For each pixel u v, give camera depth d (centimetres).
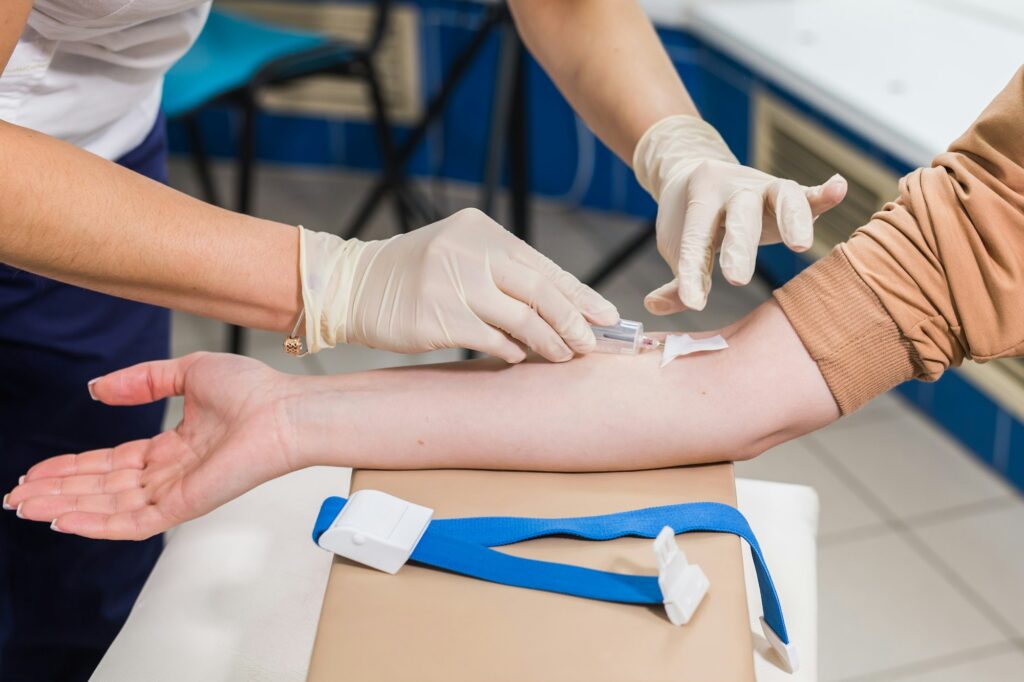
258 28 243
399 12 302
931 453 218
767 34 245
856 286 81
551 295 80
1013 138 77
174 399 237
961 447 219
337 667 59
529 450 80
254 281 84
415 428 80
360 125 328
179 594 91
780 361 82
